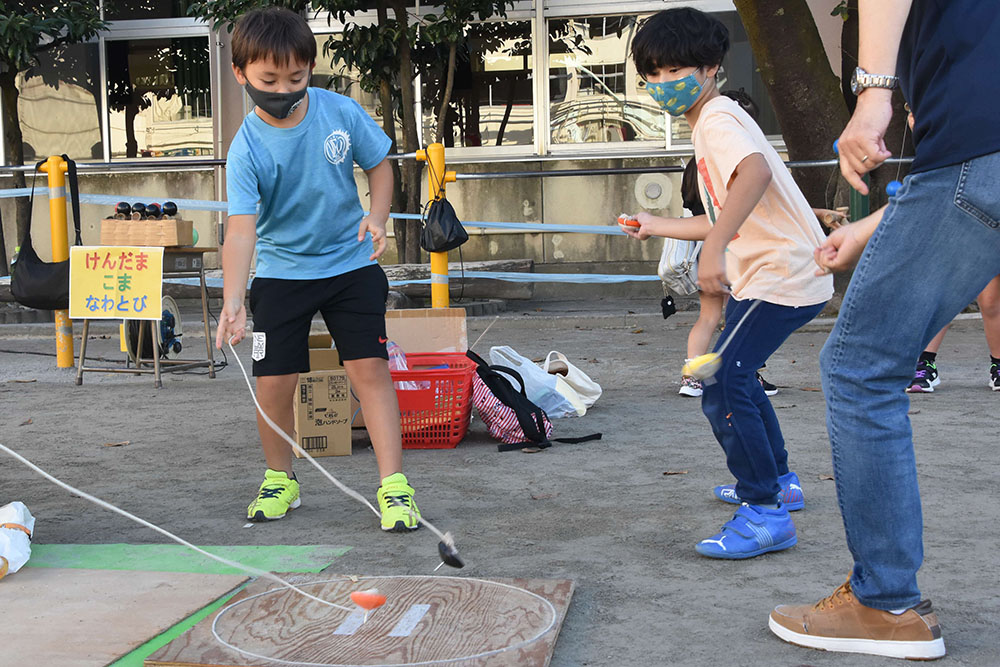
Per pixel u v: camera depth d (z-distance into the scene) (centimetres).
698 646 244
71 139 1418
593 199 1338
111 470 458
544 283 1351
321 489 417
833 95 940
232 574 302
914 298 215
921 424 516
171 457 484
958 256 210
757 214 314
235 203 346
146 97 1409
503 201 1354
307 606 265
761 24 919
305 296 364
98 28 1315
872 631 235
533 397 557
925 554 309
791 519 349
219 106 1384
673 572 300
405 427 491
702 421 545
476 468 447
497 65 1358
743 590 283
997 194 203
